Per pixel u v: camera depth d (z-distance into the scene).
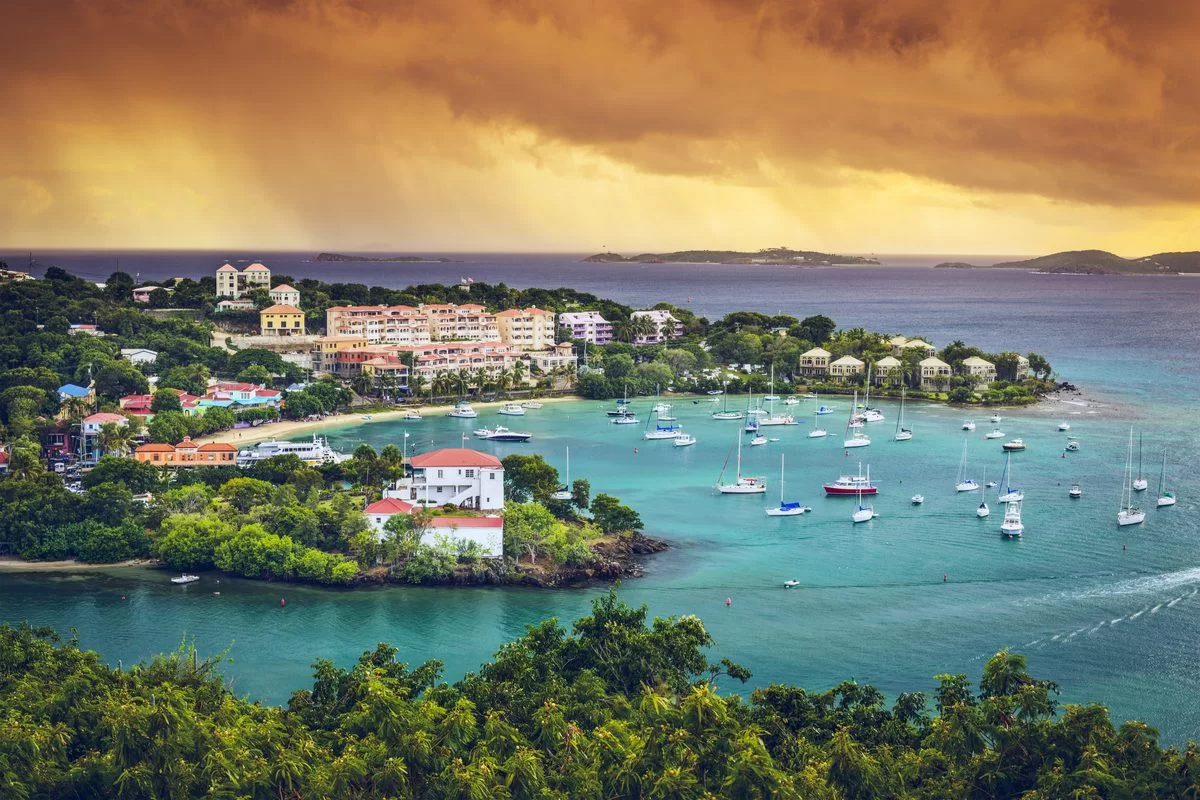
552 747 132.62
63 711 140.62
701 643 168.38
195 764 127.50
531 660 160.12
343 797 122.88
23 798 122.56
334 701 151.50
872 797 122.56
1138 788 115.50
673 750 122.81
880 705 153.50
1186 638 199.00
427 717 135.75
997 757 124.69
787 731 141.75
